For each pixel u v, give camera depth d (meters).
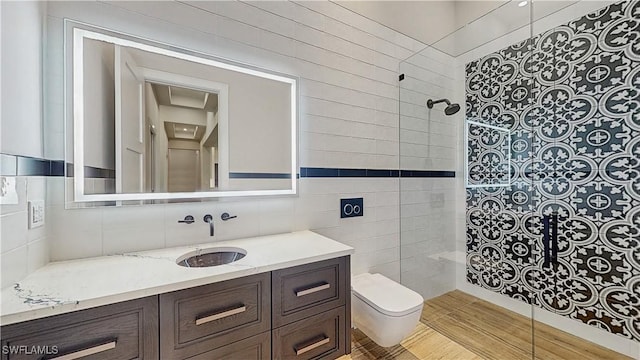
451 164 2.58
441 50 2.48
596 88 1.75
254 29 1.66
